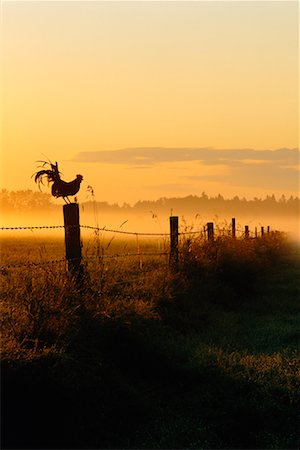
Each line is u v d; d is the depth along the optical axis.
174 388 9.96
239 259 20.98
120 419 8.58
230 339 13.72
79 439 8.00
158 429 8.46
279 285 23.33
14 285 10.81
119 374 9.81
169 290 15.09
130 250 29.94
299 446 8.00
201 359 11.24
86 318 10.41
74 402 8.41
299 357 11.84
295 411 8.96
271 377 10.34
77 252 11.67
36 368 8.39
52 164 12.88
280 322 16.02
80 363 9.16
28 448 7.73
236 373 10.49
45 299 9.95
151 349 10.68
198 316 15.11
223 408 9.05
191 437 8.20
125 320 10.98
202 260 18.92
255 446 8.05
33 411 8.06
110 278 13.38
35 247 33.31
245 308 18.12
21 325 9.46
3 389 8.05
